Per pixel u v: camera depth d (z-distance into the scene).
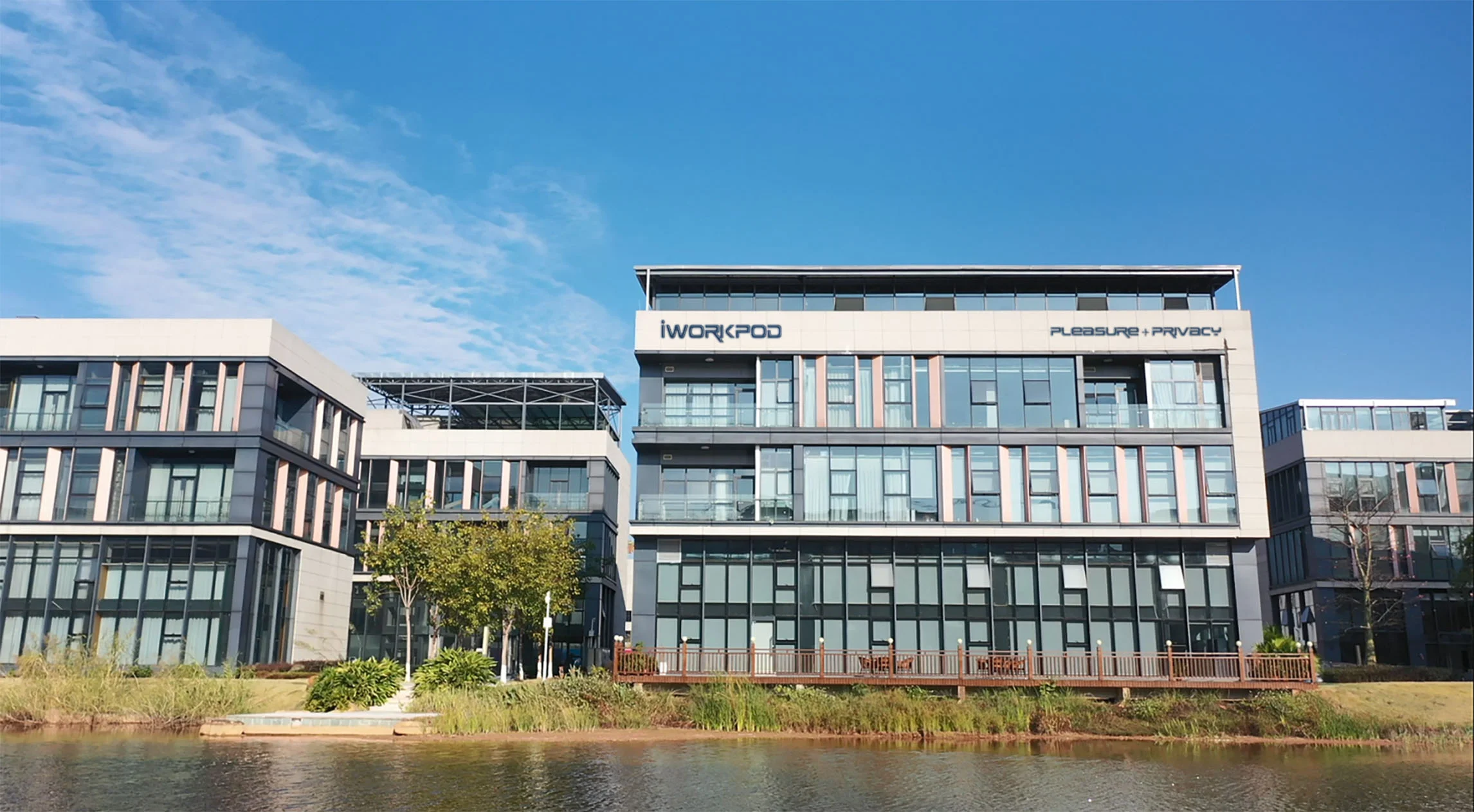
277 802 18.95
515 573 39.75
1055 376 38.19
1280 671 33.97
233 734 28.11
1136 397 39.00
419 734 28.27
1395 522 59.59
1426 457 60.53
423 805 18.94
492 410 62.19
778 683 34.16
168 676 31.95
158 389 43.81
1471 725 30.47
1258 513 36.75
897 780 22.45
